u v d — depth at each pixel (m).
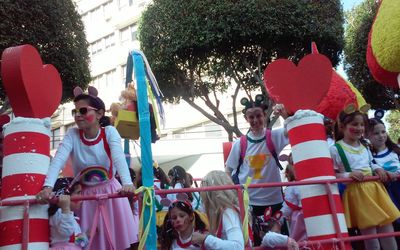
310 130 4.00
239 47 10.97
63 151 3.78
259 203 5.01
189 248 3.65
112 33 24.72
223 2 10.63
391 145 5.17
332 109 5.72
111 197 3.40
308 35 10.79
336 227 3.74
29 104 3.43
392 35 4.62
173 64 11.43
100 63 24.89
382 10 4.85
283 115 4.22
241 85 13.04
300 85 4.18
